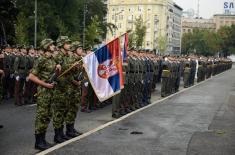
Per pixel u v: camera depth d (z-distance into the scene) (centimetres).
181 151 767
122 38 1070
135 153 745
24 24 3950
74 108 878
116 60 922
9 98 1542
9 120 1062
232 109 1432
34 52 1461
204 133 957
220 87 2553
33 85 1428
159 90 2192
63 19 5175
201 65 3114
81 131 947
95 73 908
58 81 793
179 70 2142
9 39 3731
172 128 1016
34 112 1210
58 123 814
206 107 1474
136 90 1372
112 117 1175
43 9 4788
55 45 797
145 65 1477
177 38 15925
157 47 11888
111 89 916
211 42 11731
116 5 13038
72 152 740
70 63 815
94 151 753
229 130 1004
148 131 968
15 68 1373
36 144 761
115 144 816
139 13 12769
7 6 3694
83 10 6259
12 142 811
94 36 5441
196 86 2609
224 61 5647
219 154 749
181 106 1488
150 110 1354
